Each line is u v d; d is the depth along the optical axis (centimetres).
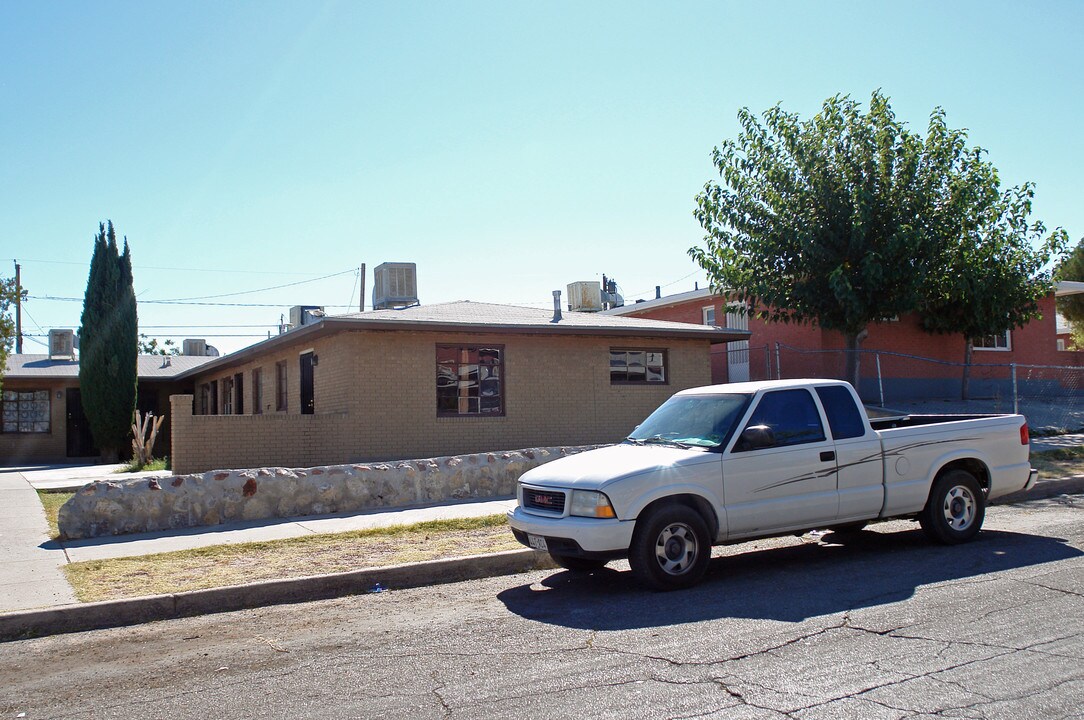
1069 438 1880
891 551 927
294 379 2033
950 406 2328
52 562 944
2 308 2662
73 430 3008
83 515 1107
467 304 1988
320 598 832
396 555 938
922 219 1812
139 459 2284
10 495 1577
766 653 581
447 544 995
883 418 1076
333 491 1265
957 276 1991
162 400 3244
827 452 868
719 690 512
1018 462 988
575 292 2483
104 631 735
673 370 1997
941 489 933
